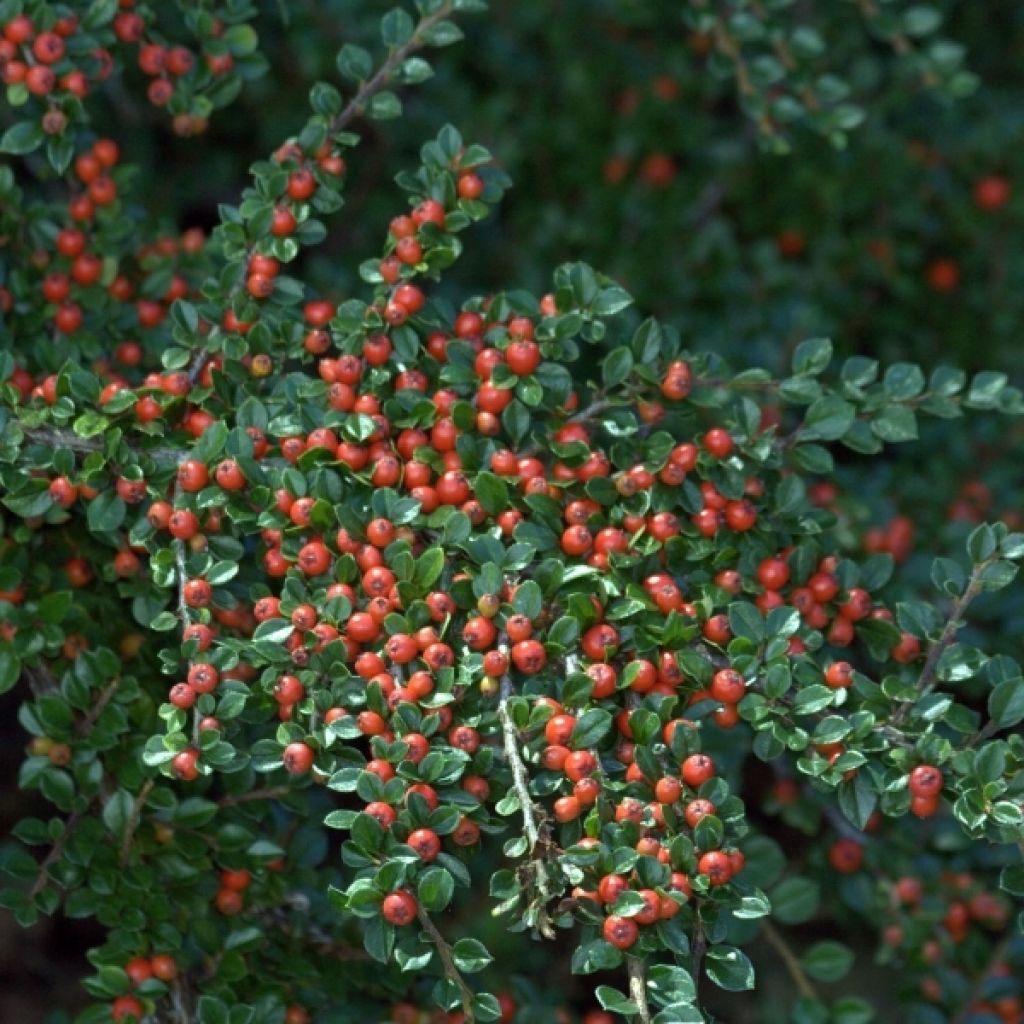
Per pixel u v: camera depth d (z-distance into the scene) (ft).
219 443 3.13
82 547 3.33
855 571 3.22
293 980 3.32
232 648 3.07
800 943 3.92
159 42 3.40
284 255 3.25
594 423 3.23
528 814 2.97
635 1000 2.95
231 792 3.31
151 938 3.24
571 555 3.15
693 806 3.01
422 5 3.34
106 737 3.26
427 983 3.40
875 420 3.29
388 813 3.00
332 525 3.13
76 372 3.17
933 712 3.10
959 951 3.53
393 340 3.20
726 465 3.20
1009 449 3.89
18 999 3.86
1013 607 3.63
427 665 3.05
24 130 3.30
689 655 3.08
